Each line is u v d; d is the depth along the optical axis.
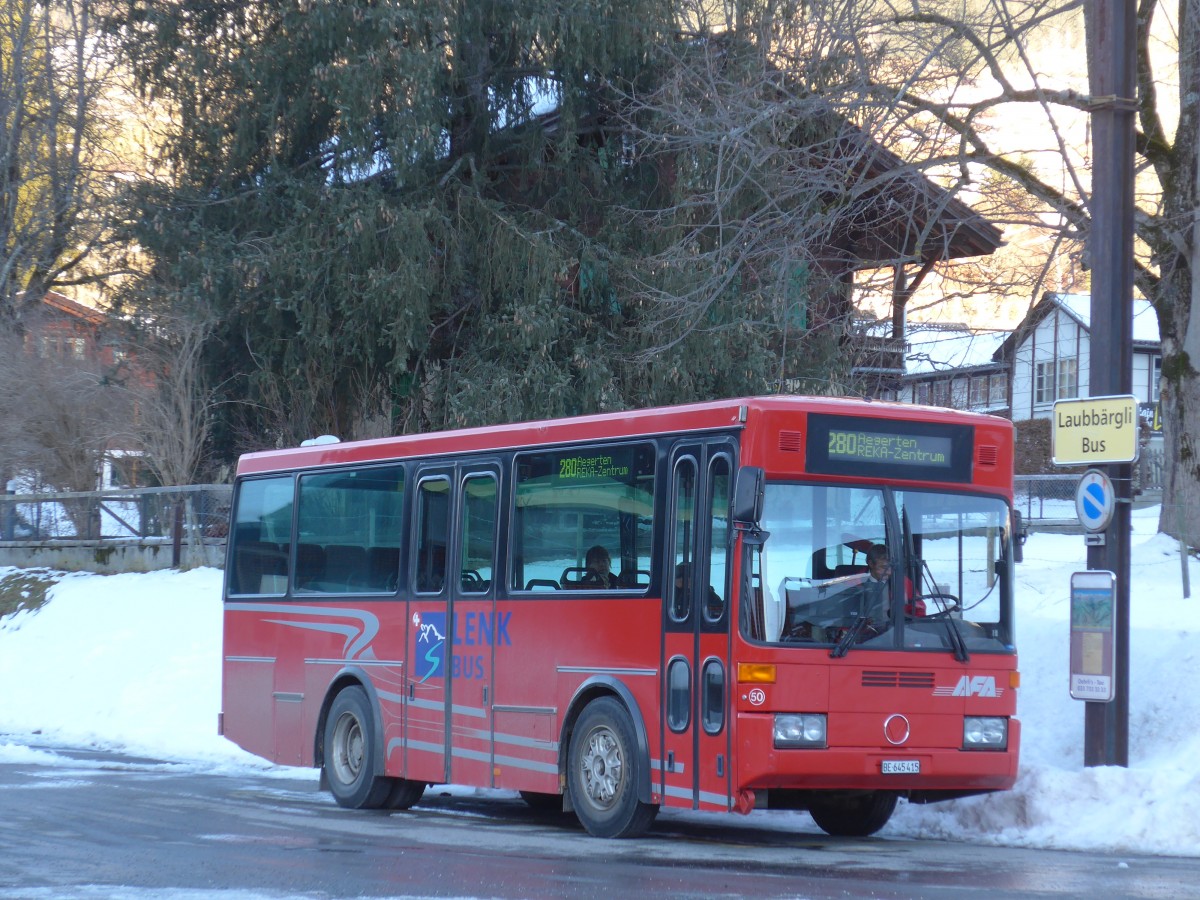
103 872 9.70
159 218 28.86
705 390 27.41
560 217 29.70
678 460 11.38
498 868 9.92
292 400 30.36
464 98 29.22
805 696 10.54
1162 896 8.58
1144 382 55.06
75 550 32.66
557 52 27.94
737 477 10.40
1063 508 34.03
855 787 10.66
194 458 32.31
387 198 27.69
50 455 34.31
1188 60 19.64
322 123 29.39
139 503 32.03
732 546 10.66
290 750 15.64
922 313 23.67
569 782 12.02
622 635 11.62
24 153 41.50
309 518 15.89
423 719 13.75
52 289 41.97
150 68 30.17
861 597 10.90
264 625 16.31
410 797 14.54
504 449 13.26
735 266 21.59
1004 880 9.27
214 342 31.17
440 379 28.42
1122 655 12.62
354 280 27.17
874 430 11.16
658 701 11.20
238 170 29.53
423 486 14.19
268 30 29.59
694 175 24.50
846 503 11.01
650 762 11.23
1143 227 19.94
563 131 28.48
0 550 34.84
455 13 26.69
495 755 12.84
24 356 34.19
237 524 17.17
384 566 14.55
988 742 11.15
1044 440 49.28
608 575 11.89
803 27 21.81
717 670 10.69
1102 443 12.73
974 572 11.39
